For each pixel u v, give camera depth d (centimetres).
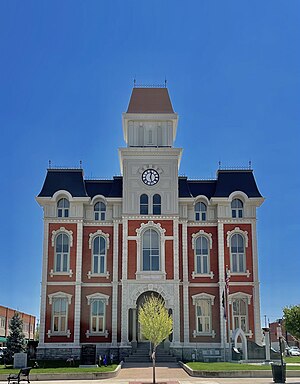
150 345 4928
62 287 5131
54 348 4975
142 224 5241
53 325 5059
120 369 4156
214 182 5600
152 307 3938
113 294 5138
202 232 5366
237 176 5538
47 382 3450
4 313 8962
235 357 4728
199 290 5225
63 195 5341
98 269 5253
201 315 5175
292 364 4312
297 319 4816
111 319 5091
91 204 5400
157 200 5322
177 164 5400
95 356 4412
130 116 5519
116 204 5369
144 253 5194
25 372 3344
